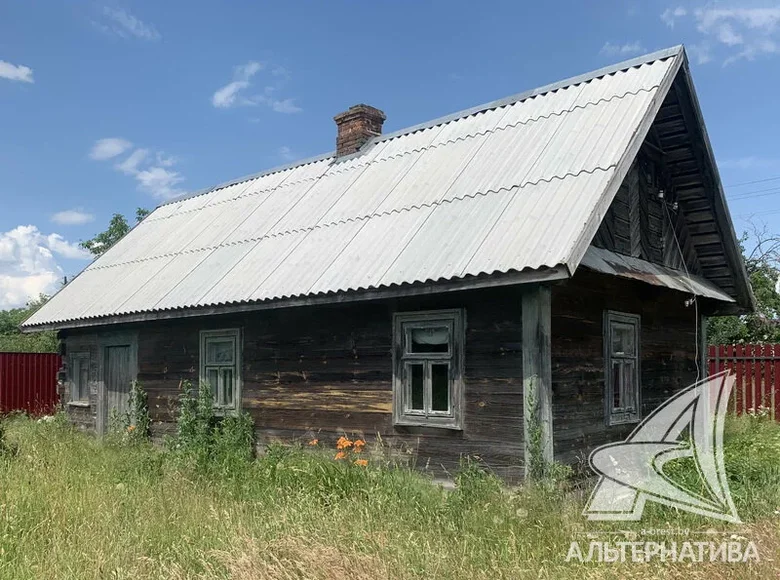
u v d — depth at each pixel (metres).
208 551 5.70
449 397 7.93
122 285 12.84
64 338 14.77
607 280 8.80
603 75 9.95
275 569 5.07
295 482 7.50
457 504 6.63
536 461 7.04
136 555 5.73
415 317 8.30
